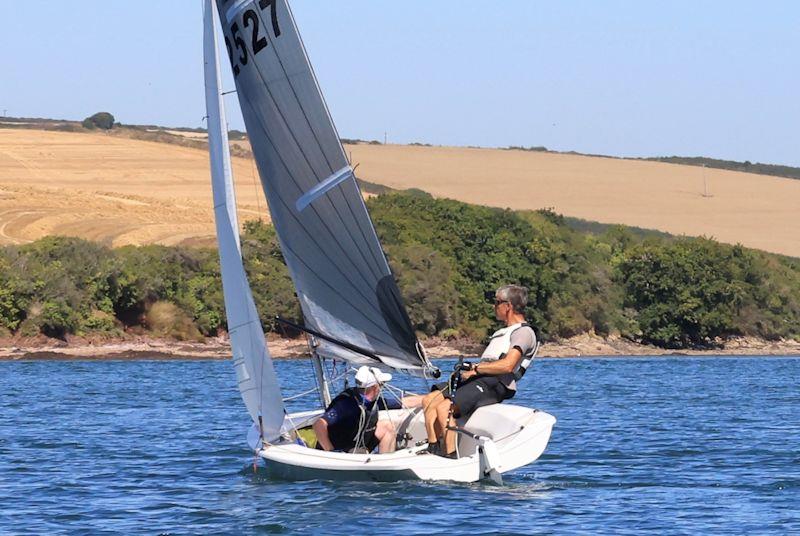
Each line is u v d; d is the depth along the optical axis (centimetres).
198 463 5306
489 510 3994
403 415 4666
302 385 11250
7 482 4756
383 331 4444
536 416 4384
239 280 4522
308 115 4434
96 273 19812
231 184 4562
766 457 5603
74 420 7606
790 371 16638
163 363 17312
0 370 14812
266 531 3697
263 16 4469
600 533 3675
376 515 3888
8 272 18925
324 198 4456
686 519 3912
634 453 5734
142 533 3697
